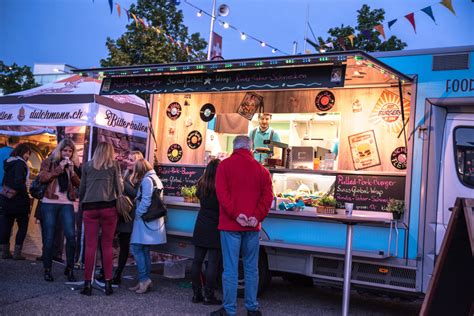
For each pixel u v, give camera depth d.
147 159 7.79
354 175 6.62
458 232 4.26
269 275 6.28
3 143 9.63
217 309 5.66
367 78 6.38
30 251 8.04
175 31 15.71
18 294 5.75
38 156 9.55
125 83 6.93
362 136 6.76
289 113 7.39
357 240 5.60
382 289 5.47
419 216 5.36
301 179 7.27
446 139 5.42
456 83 5.36
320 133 7.71
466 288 4.25
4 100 8.46
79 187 6.41
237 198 5.02
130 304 5.66
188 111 8.05
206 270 5.88
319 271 5.86
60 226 7.76
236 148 5.23
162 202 6.32
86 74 6.89
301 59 5.32
